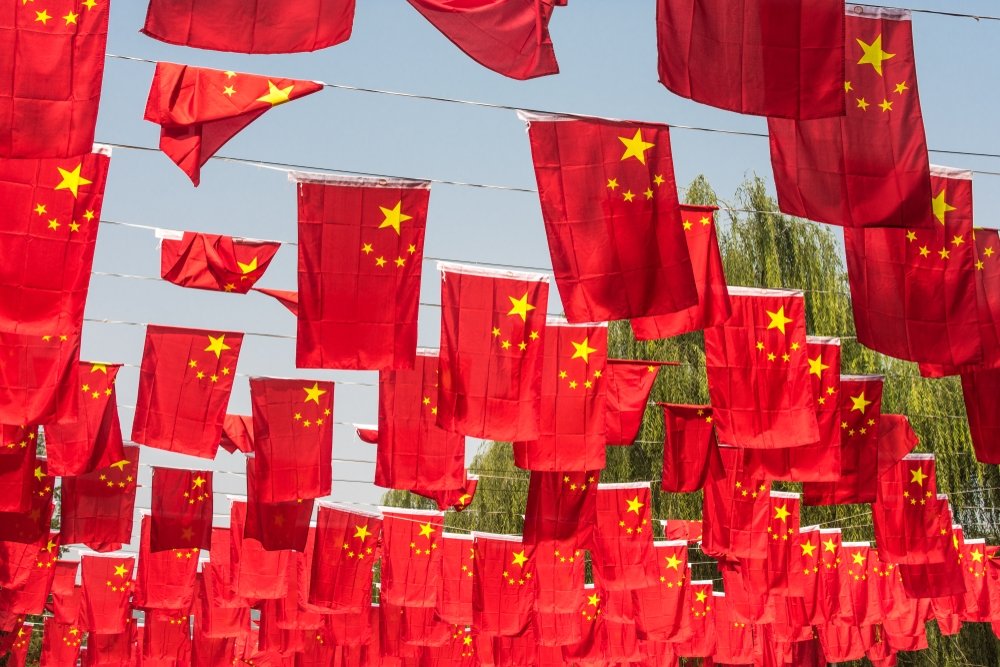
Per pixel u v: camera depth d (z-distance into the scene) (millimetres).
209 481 18719
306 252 12711
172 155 11250
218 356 15305
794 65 10281
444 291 14062
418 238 12852
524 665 23984
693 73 10250
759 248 28578
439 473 15953
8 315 11594
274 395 16188
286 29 9945
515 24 10242
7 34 10031
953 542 19609
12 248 11688
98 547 17891
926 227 11125
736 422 14555
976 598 22344
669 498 28516
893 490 18828
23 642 25406
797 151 11336
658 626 21594
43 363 12922
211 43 9844
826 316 28125
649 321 13281
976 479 27219
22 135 9961
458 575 20375
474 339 13992
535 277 14133
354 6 10039
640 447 28703
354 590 19938
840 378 15914
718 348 14703
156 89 11164
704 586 24172
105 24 10195
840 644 25125
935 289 12773
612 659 23484
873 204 11195
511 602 19938
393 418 16000
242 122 11273
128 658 25375
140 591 20047
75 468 15500
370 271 12766
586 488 17531
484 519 32000
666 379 28734
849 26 11375
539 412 13930
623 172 11875
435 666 24625
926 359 12695
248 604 21797
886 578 22500
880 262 12828
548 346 15250
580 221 11828
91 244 11875
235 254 14156
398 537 20312
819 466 15547
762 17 10320
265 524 17234
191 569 20250
